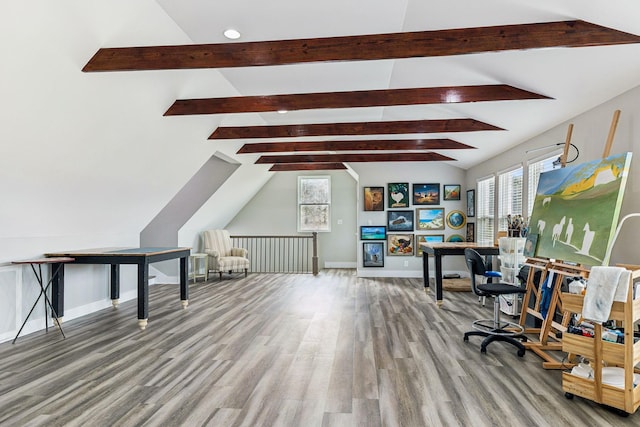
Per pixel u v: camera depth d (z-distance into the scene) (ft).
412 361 10.55
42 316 13.98
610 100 11.12
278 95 13.76
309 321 14.73
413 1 8.34
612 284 7.80
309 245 32.30
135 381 9.26
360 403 8.15
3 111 8.77
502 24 8.96
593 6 7.90
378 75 12.54
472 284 12.26
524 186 17.13
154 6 8.45
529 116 14.11
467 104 14.62
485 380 9.33
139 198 17.39
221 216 29.40
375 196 26.27
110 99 11.01
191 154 17.83
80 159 12.14
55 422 7.38
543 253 11.44
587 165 10.42
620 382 7.93
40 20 7.64
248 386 8.97
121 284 18.74
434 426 7.25
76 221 15.11
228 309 16.84
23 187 11.35
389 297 19.34
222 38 9.87
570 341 8.61
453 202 25.88
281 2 8.30
